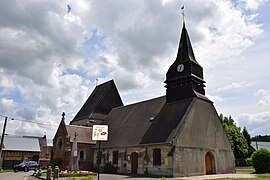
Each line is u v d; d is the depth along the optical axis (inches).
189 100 1053.2
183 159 899.4
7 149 1911.9
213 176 869.8
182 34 1237.7
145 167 995.3
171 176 855.1
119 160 1137.4
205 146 1013.2
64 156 1278.3
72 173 924.6
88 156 1301.7
